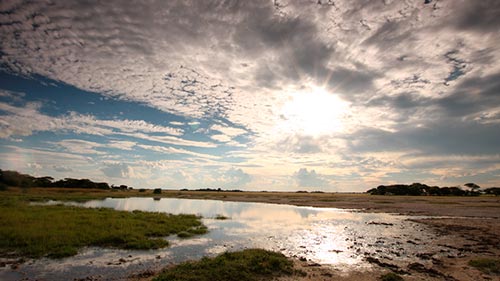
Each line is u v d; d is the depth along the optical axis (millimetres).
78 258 15266
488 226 29812
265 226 28688
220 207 53156
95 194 88062
